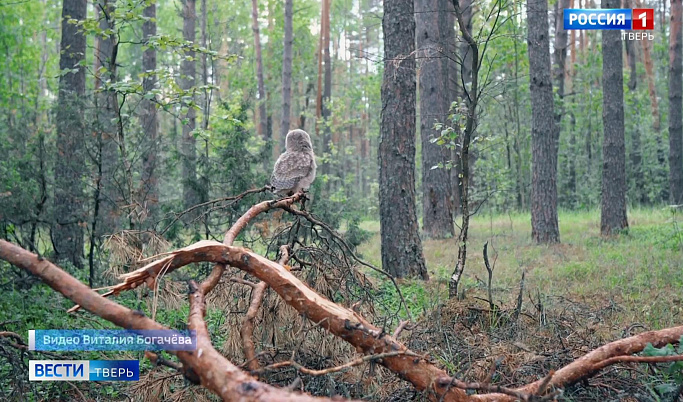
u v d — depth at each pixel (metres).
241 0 35.50
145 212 7.56
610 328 5.98
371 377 3.89
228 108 13.12
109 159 8.72
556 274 9.81
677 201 20.36
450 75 19.34
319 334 4.60
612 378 4.60
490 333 5.78
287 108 20.39
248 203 8.96
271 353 4.66
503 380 4.50
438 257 12.62
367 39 41.31
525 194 25.83
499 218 20.44
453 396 3.62
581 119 28.78
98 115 8.55
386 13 10.26
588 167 27.88
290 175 6.17
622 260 10.60
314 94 39.66
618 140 14.66
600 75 27.03
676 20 20.38
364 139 43.78
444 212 15.73
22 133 8.57
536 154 14.34
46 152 8.41
